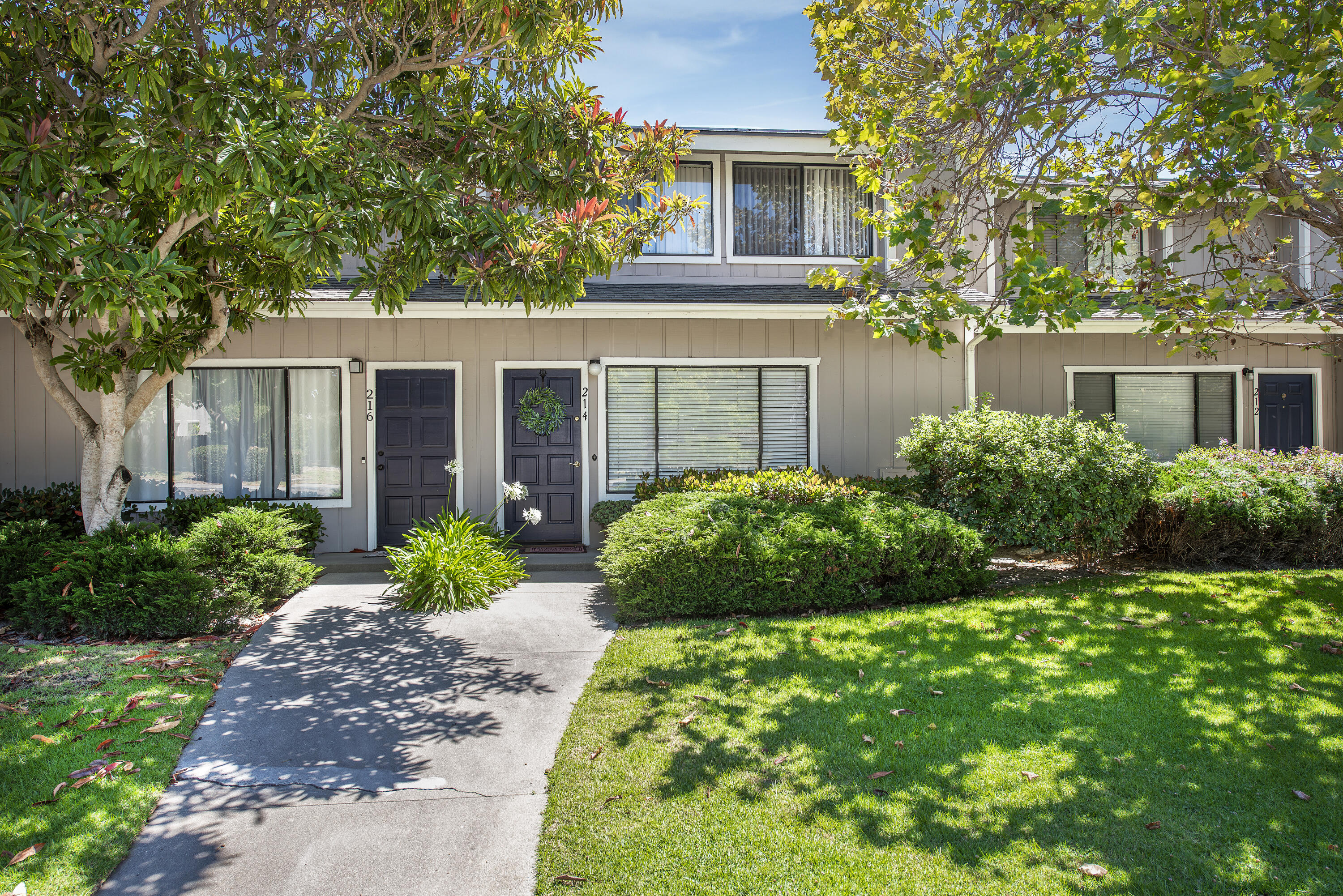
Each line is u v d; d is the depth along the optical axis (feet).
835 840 10.12
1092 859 9.57
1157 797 10.95
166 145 16.17
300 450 30.45
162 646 18.04
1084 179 20.52
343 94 22.67
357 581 25.54
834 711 14.07
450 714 14.69
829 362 32.27
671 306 29.27
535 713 14.71
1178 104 15.76
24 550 20.56
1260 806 10.66
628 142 23.72
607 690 15.60
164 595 18.66
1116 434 25.32
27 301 19.93
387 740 13.58
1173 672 15.58
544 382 31.27
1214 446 35.60
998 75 17.29
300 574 22.84
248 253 22.17
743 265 34.22
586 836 10.43
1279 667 15.69
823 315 30.01
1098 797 10.96
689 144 24.40
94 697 14.65
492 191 22.34
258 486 30.30
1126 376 35.29
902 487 27.58
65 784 11.51
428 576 21.81
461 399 30.81
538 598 23.13
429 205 18.04
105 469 22.39
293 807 11.39
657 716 14.19
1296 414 36.09
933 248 18.28
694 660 17.07
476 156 22.20
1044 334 34.50
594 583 25.44
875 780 11.62
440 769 12.55
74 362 20.75
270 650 18.15
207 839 10.54
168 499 29.12
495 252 19.25
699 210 34.04
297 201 16.01
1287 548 26.43
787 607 21.16
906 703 14.35
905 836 10.16
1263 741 12.52
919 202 17.60
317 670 16.94
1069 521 23.70
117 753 12.59
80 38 17.69
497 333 30.91
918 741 12.80
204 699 14.99
